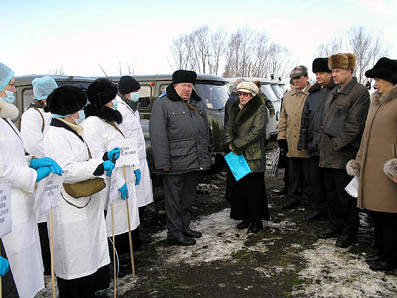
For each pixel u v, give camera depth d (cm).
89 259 260
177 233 389
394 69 287
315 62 414
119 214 338
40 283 219
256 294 284
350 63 350
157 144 367
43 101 345
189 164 375
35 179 201
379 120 296
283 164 587
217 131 620
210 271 325
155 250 379
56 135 243
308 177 472
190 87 376
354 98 344
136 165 354
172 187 382
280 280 304
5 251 192
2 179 184
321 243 374
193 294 289
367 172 304
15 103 507
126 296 290
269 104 748
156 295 290
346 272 310
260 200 404
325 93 416
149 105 655
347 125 342
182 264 342
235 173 393
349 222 359
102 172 253
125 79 399
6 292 187
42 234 326
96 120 306
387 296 273
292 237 393
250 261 340
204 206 533
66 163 240
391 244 305
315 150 419
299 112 467
